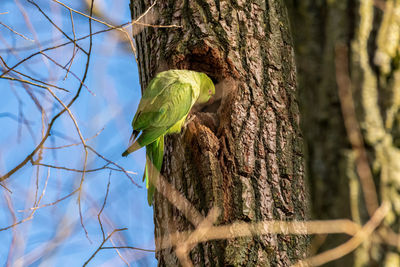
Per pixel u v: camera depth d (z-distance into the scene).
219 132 9.26
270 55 9.66
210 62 10.38
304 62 4.87
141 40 10.75
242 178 8.84
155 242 9.72
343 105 4.60
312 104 4.84
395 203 4.51
